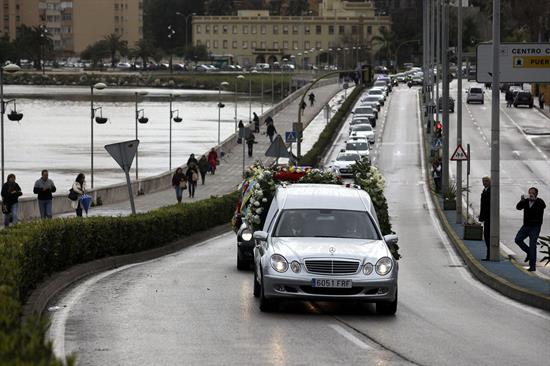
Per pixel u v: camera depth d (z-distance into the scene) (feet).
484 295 147.23
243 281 150.51
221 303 124.36
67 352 89.45
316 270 114.01
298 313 117.60
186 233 231.71
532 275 165.78
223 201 272.51
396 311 122.31
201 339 97.66
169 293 133.59
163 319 109.91
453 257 211.61
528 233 179.11
